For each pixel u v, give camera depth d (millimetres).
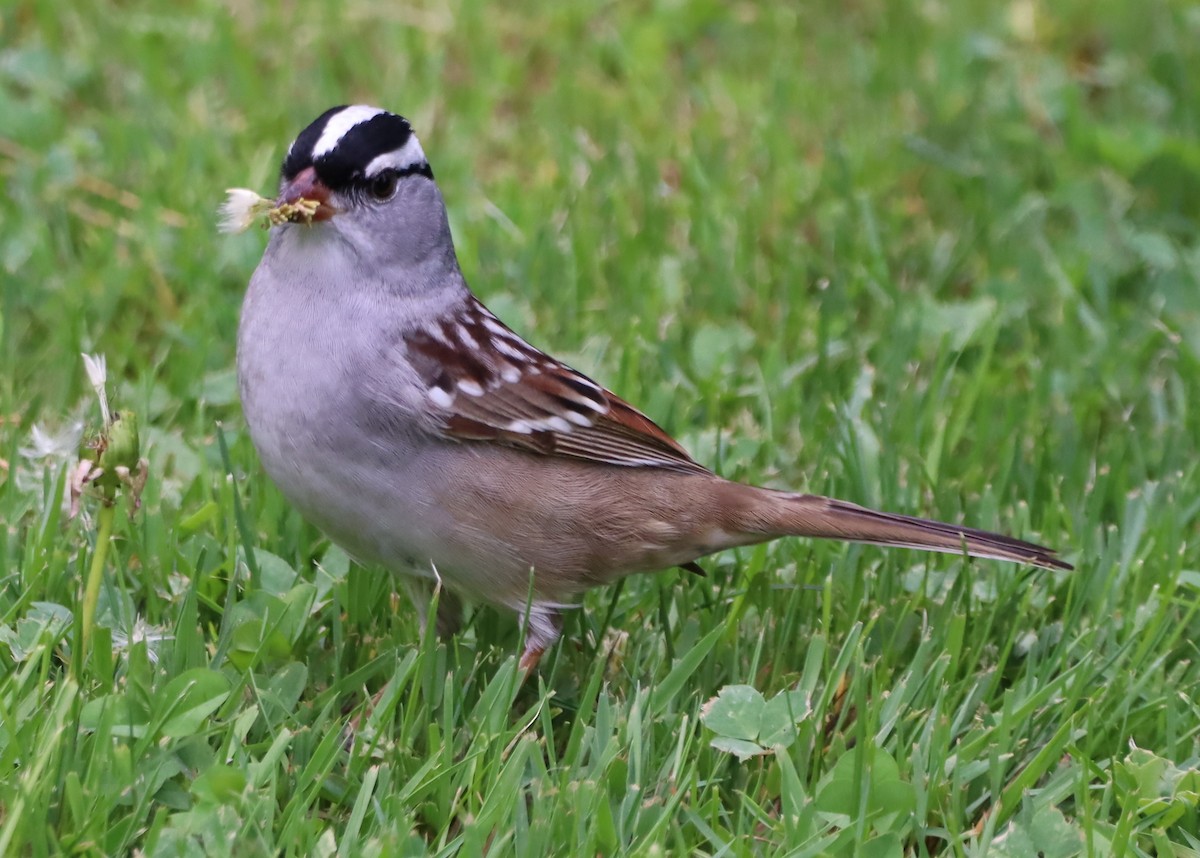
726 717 6664
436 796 6262
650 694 6699
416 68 12992
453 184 11648
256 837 5777
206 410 9188
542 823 5965
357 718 6676
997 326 10258
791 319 10383
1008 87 13234
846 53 13930
